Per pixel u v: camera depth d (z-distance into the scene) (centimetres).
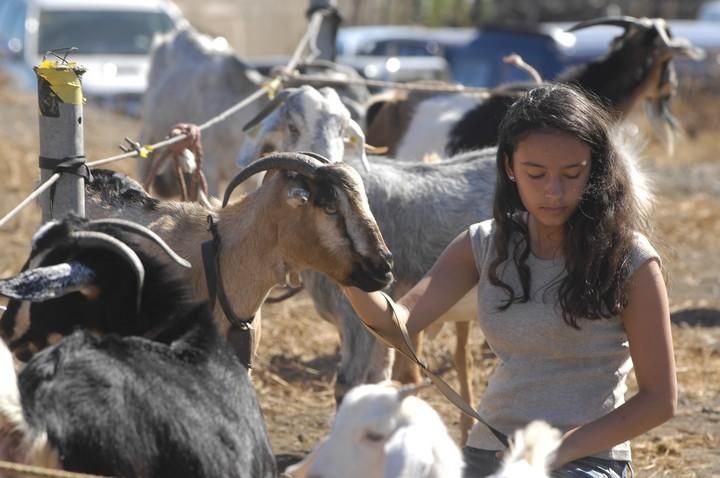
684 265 1641
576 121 528
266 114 938
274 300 826
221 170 1419
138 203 739
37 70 696
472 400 979
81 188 709
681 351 1217
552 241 558
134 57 2509
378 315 579
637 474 881
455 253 592
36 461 425
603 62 1365
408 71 2873
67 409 433
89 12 2555
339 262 667
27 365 463
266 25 3678
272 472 508
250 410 497
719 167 2538
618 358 560
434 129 1308
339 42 3409
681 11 4478
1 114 2394
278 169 688
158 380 463
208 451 460
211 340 503
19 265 1437
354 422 428
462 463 457
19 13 2562
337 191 661
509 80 3094
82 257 515
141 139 1513
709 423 1006
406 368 900
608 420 531
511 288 564
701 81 3344
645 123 2814
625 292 543
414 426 417
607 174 539
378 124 1362
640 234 556
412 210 898
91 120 2367
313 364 1153
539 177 532
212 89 1395
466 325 962
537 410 559
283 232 684
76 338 466
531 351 562
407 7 4734
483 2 4712
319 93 912
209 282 696
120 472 434
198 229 716
